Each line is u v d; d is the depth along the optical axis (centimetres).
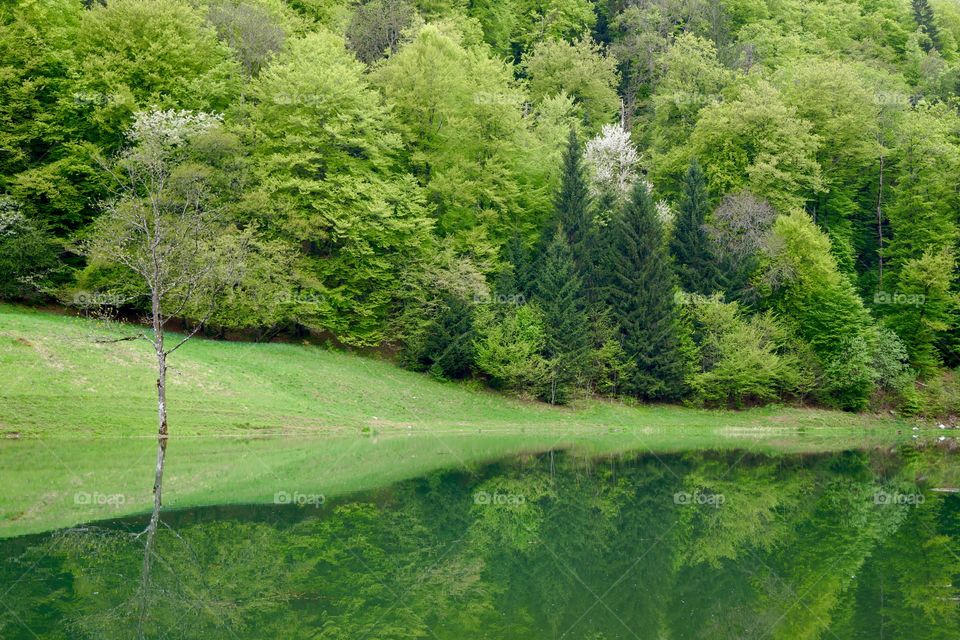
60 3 4959
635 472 2841
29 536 1531
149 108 4362
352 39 7012
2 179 4366
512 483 2458
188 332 4362
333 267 4722
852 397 5209
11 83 4459
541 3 9138
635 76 8450
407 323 4672
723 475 2839
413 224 4812
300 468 2484
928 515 2133
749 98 6031
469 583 1387
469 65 5766
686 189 5472
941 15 10531
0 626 1091
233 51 5228
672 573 1492
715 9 8794
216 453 2652
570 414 4541
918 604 1325
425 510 1962
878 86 7238
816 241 5200
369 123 4888
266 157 4719
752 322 5003
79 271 4156
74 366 3164
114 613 1154
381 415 3881
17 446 2545
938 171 6147
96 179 4478
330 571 1401
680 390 4900
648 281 4959
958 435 4878
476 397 4494
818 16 9500
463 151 5444
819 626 1202
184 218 3594
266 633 1096
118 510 1767
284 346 4438
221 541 1545
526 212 5653
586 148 6109
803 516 2095
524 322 4581
